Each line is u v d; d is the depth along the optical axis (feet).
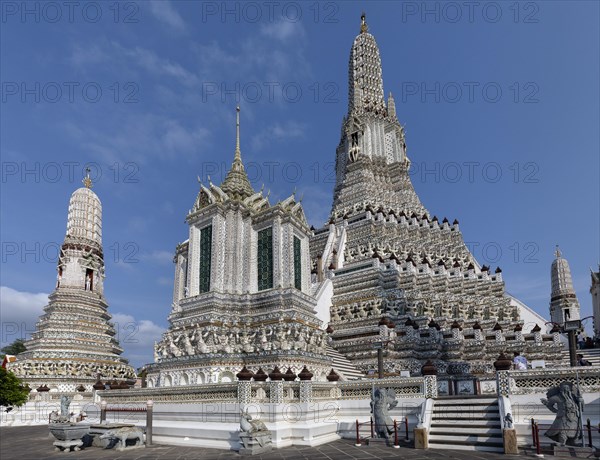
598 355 131.64
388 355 116.67
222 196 105.19
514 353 120.67
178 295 115.24
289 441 64.03
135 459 56.85
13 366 140.15
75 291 165.07
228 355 85.76
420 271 162.09
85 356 149.18
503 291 169.68
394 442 60.80
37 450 68.59
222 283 98.12
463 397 66.64
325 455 54.95
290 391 68.85
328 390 75.25
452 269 179.93
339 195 229.04
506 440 52.85
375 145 234.58
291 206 105.50
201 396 72.95
